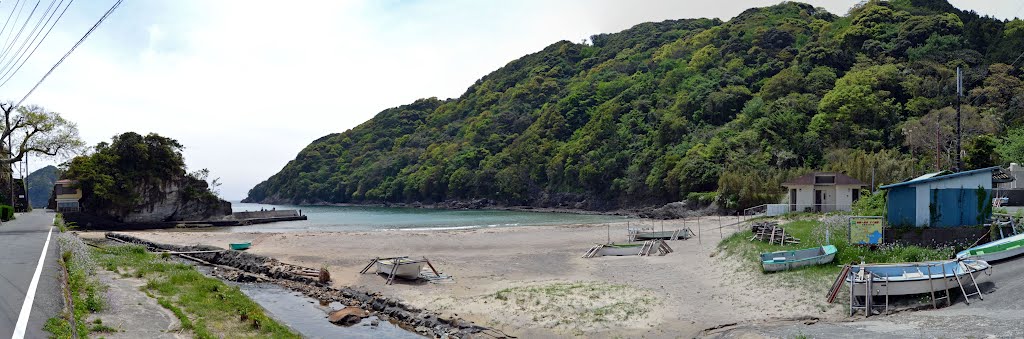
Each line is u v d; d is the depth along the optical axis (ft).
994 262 74.02
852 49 364.17
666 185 332.39
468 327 66.39
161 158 302.04
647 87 451.12
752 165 289.53
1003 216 88.74
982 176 86.38
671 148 358.02
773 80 348.59
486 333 64.44
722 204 263.29
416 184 528.63
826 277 74.38
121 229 270.05
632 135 405.18
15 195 254.06
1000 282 66.13
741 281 80.94
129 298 59.72
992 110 254.47
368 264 108.88
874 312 62.44
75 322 45.24
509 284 88.22
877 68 315.78
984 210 85.87
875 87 302.86
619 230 174.60
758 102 338.13
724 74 399.03
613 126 425.28
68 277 61.98
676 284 83.56
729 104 362.12
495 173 478.18
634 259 109.50
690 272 92.32
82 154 216.74
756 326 61.05
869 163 214.48
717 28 494.59
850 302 63.67
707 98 371.15
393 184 552.82
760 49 413.80
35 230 125.70
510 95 605.31
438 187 515.09
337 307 81.30
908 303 63.46
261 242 155.33
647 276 90.79
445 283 92.17
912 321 57.26
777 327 59.72
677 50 500.74
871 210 106.93
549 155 463.01
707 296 75.56
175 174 306.14
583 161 419.95
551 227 190.90
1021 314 55.42
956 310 59.67
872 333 54.29
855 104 289.33
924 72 309.83
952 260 67.87
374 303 80.33
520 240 152.05
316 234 172.35
